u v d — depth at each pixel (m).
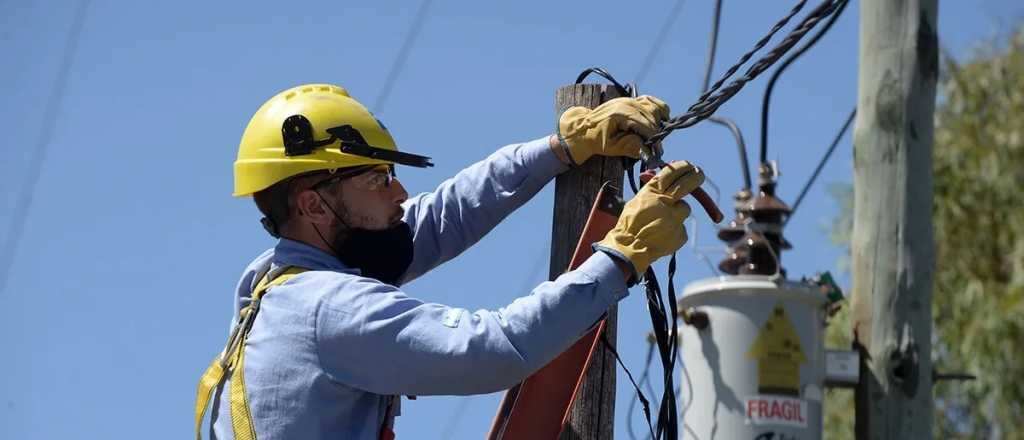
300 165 5.84
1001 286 17.12
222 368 5.59
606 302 5.56
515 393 6.17
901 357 9.29
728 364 9.58
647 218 5.70
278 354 5.45
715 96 6.41
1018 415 16.67
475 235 6.68
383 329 5.37
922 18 9.61
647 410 6.19
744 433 9.46
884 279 9.41
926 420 9.27
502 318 5.41
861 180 9.59
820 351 9.60
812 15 6.37
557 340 5.43
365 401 5.53
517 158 6.68
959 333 17.03
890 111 9.52
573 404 6.58
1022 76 17.88
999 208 17.45
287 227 5.88
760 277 9.70
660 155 6.61
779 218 10.18
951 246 17.47
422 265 6.61
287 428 5.38
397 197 5.98
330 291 5.47
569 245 6.67
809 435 9.45
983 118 17.84
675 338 6.27
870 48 9.68
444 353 5.32
